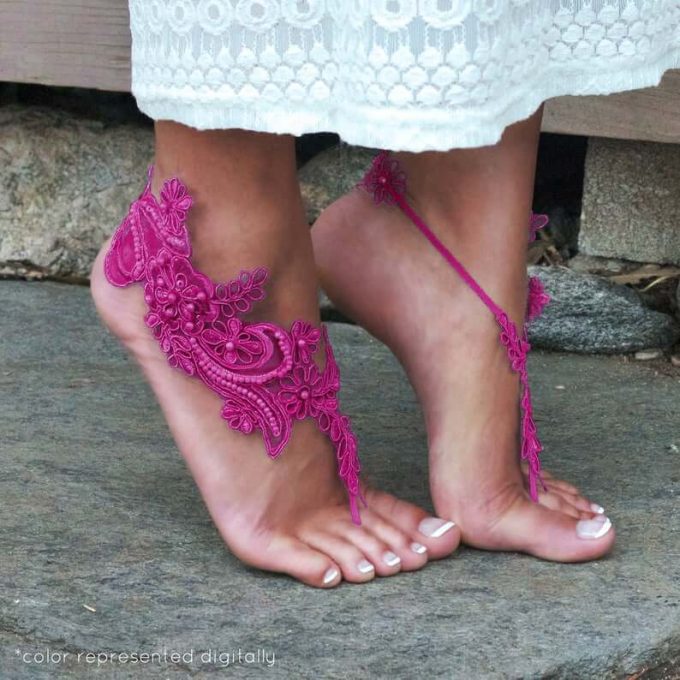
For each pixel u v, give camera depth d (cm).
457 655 198
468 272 231
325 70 188
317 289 227
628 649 202
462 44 177
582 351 366
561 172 427
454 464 231
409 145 181
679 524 247
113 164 420
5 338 366
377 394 327
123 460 277
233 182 212
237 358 217
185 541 237
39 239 420
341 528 225
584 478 271
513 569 226
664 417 312
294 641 201
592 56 205
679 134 346
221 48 190
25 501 252
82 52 390
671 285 371
